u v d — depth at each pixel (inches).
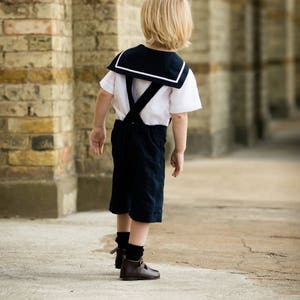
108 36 682.2
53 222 634.2
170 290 426.3
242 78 1423.5
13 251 525.0
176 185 880.3
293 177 961.5
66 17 672.4
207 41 1212.5
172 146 1074.1
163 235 586.9
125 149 426.6
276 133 1758.1
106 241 562.6
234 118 1434.5
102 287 430.3
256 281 452.8
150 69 418.9
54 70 646.5
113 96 430.9
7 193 650.2
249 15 1451.8
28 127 649.0
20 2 638.5
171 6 410.9
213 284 443.2
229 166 1083.9
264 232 604.1
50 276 455.8
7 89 648.4
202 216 673.0
